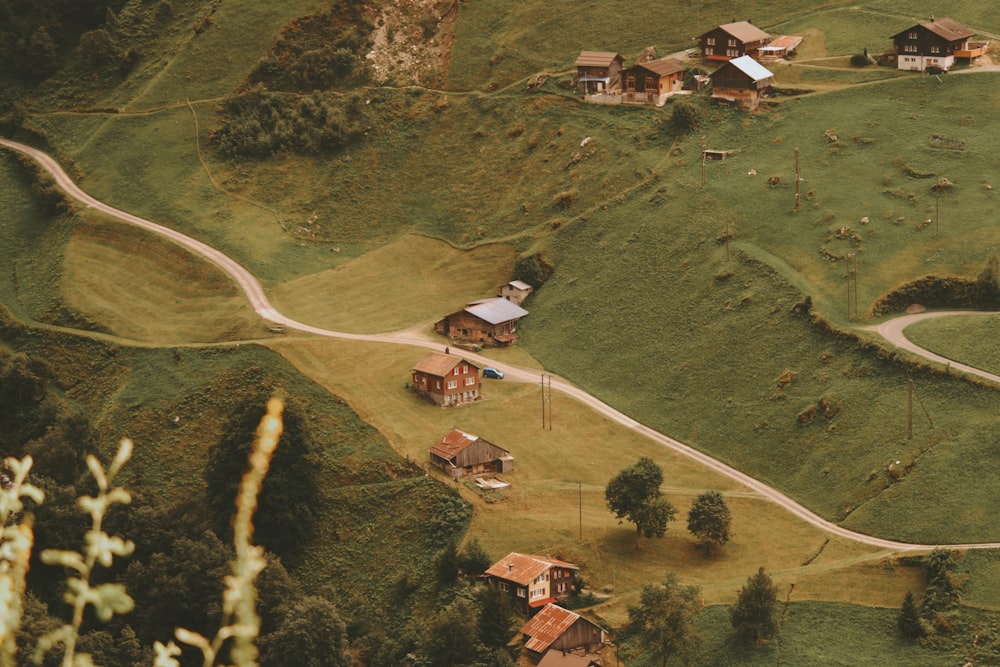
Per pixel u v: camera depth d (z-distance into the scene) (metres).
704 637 152.12
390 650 160.00
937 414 176.50
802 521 172.75
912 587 156.00
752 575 163.12
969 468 167.62
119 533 181.62
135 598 170.75
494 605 156.00
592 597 162.62
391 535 180.62
